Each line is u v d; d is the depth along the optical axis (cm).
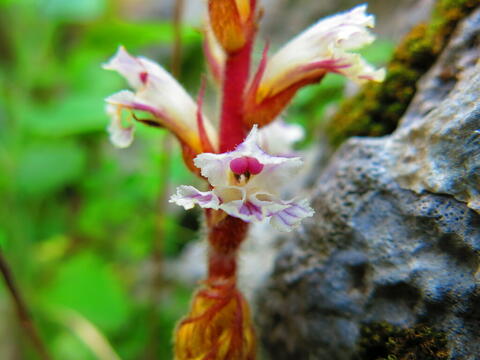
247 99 5
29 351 9
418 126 5
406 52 6
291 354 6
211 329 5
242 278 7
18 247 10
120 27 10
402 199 5
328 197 6
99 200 11
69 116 10
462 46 5
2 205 10
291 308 6
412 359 5
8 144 11
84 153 12
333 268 5
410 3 8
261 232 8
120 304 10
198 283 5
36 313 10
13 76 11
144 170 11
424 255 5
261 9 5
